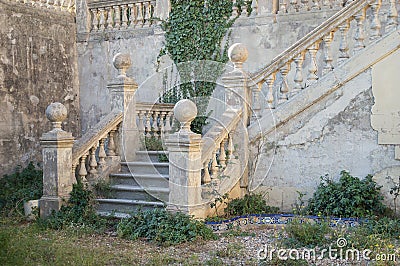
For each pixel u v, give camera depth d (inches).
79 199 353.4
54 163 351.6
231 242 295.7
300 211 330.3
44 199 353.4
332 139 342.0
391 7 332.2
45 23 493.4
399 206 323.9
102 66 530.3
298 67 355.9
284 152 353.7
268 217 332.8
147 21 519.8
